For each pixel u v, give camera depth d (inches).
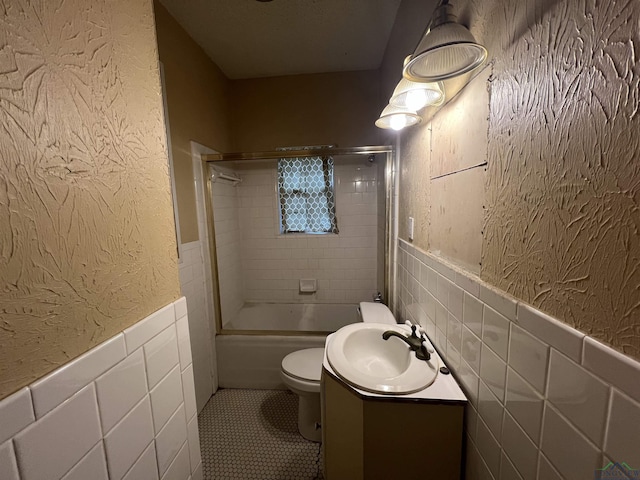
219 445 59.4
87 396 17.9
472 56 24.8
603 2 14.6
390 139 73.5
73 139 17.4
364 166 98.6
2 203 13.7
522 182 21.9
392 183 72.3
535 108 20.1
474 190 30.1
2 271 13.7
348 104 94.9
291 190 101.7
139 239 23.1
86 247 18.2
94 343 18.7
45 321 15.7
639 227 13.3
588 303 16.2
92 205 18.7
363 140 95.7
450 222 36.6
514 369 23.1
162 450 25.2
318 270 104.4
